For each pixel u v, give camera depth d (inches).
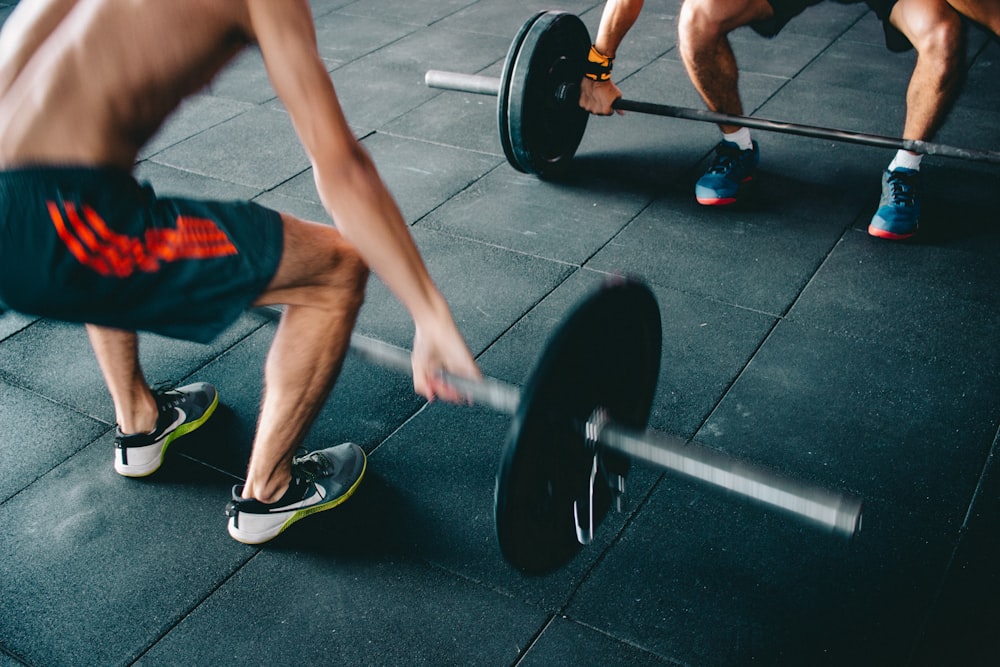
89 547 70.6
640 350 57.1
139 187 51.8
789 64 150.9
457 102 142.8
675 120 133.4
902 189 103.3
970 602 62.4
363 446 78.9
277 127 138.3
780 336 89.3
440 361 52.3
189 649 62.4
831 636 60.7
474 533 70.2
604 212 112.0
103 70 47.3
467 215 112.7
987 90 138.7
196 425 81.4
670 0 180.5
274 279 56.5
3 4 194.2
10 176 47.3
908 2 98.4
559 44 107.8
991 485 71.4
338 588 66.2
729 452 75.8
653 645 60.8
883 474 73.0
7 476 77.7
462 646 61.5
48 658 62.1
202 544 70.5
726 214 110.4
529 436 45.6
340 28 176.1
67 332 96.0
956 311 91.5
